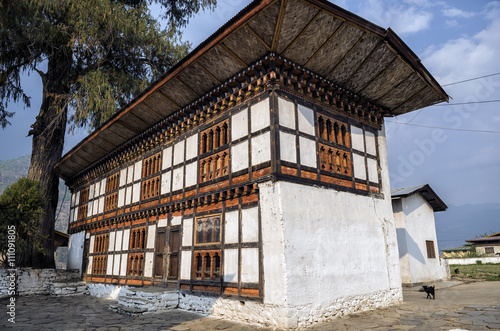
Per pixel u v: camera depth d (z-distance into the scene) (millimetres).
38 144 22969
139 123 15945
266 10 8453
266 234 9508
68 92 23594
